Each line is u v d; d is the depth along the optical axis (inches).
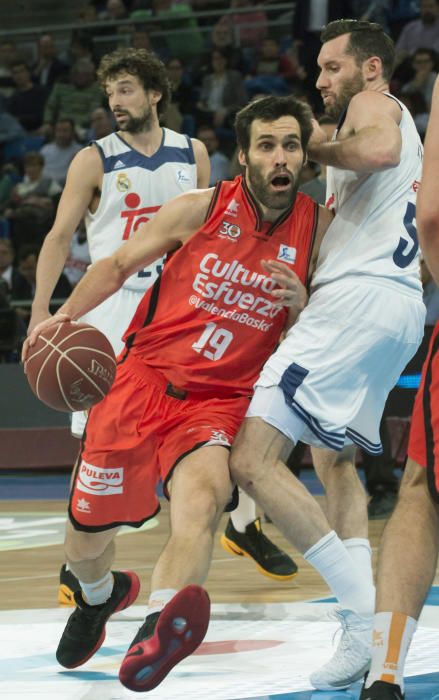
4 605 282.4
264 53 873.5
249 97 850.1
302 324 207.0
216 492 185.8
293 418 200.1
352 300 207.2
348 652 195.6
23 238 762.2
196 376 201.5
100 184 300.7
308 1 804.6
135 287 294.7
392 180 213.5
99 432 201.9
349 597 197.0
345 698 189.0
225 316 202.2
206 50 932.6
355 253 210.5
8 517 496.7
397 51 804.6
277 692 193.3
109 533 206.8
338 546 196.7
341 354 205.6
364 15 818.8
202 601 162.9
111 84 297.6
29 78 957.2
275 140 194.4
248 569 342.6
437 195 153.1
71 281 701.3
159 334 204.2
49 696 191.0
